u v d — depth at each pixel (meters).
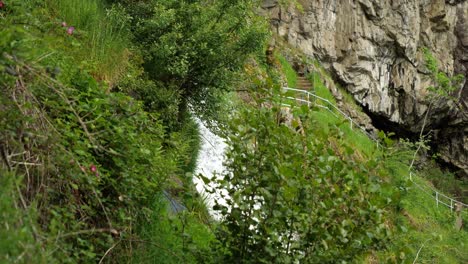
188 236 6.76
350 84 31.28
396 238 6.54
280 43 28.27
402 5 32.34
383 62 32.47
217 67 13.81
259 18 14.67
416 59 33.50
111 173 6.71
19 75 5.48
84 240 5.88
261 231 6.25
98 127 6.77
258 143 6.46
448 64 35.25
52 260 4.89
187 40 13.58
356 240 6.23
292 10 29.80
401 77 33.09
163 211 8.12
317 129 6.69
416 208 23.89
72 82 7.25
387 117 33.00
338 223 6.32
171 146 8.68
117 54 11.70
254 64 21.28
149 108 12.39
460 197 32.84
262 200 6.33
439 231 23.50
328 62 30.58
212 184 13.62
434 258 19.12
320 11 30.31
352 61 31.08
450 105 34.81
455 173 36.75
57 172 6.04
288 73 26.61
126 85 11.77
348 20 31.03
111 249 6.41
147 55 13.11
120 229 6.71
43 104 6.35
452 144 36.84
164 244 7.64
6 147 5.51
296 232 6.45
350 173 6.52
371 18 31.58
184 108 13.92
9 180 4.91
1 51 5.23
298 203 6.22
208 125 14.21
